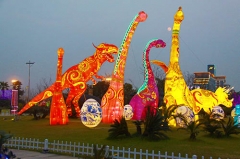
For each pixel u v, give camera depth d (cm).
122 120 1736
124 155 1219
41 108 3978
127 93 5972
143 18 2991
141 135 1689
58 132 2142
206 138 1819
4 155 980
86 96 4438
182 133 1992
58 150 1355
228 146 1533
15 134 2061
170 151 1370
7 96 8325
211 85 8506
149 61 3045
